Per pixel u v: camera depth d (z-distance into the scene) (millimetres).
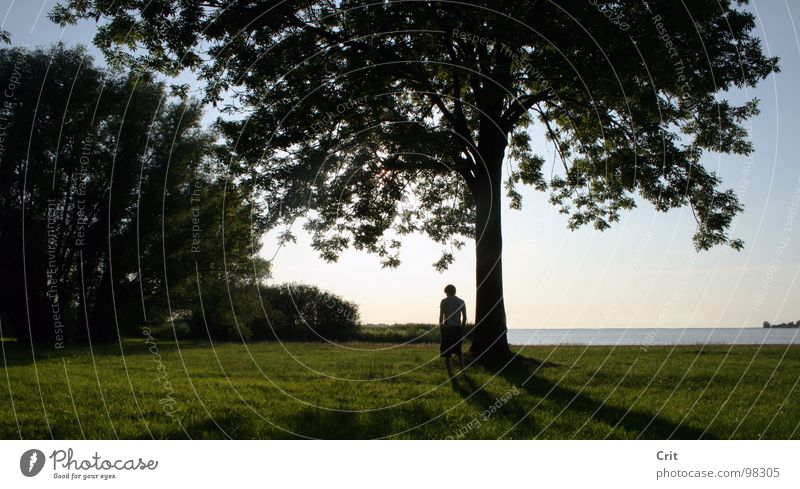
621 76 14648
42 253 28453
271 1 15039
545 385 11234
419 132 15703
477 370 13750
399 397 10008
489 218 16406
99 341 30203
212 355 18312
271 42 15570
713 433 7395
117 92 29422
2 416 7965
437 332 33750
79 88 28328
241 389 10727
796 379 11492
